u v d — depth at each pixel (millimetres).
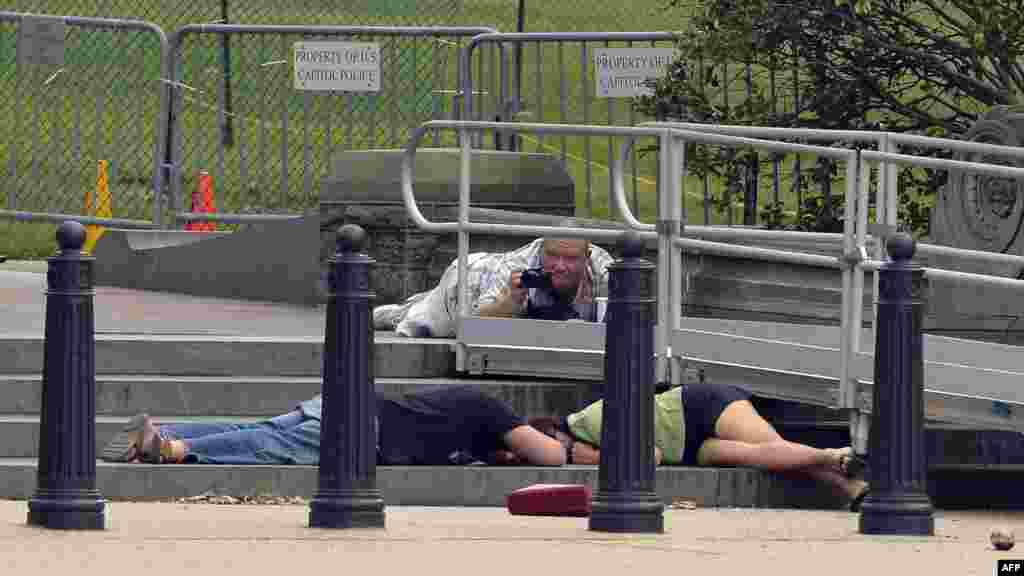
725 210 49656
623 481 28672
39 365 38938
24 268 58812
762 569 25031
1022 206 40750
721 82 48281
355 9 63219
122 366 39219
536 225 44375
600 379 38500
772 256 36250
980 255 33719
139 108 56500
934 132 47375
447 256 46312
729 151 47500
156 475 34031
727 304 40688
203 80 56344
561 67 53031
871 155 35125
